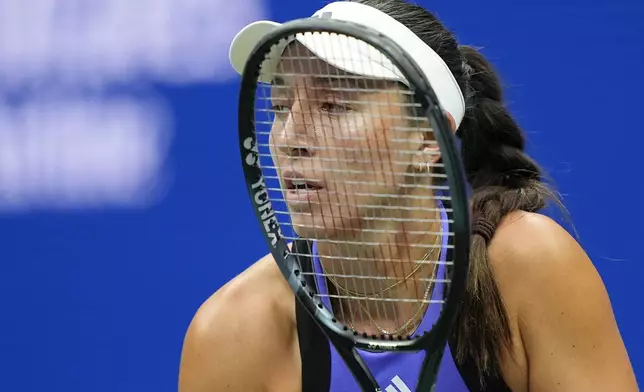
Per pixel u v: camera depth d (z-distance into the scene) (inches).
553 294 272.2
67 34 525.7
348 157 259.0
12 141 524.1
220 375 292.4
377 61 251.0
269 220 269.6
